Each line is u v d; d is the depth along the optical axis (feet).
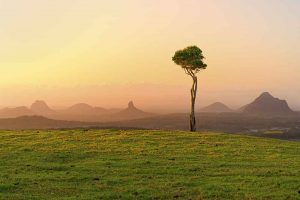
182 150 142.20
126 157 128.77
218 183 95.45
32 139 167.12
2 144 153.89
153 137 171.94
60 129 205.16
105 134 181.27
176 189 90.53
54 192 87.71
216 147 149.28
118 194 85.71
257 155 134.82
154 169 110.93
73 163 120.47
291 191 88.22
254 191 88.63
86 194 86.02
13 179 98.48
